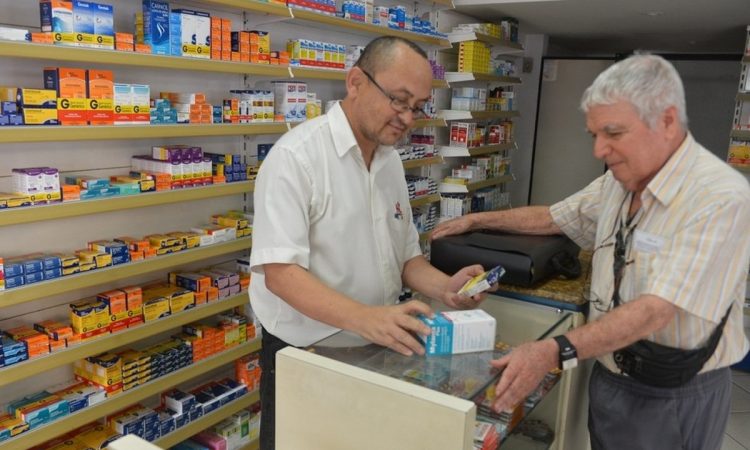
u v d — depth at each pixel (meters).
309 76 3.02
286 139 1.56
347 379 1.10
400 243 1.82
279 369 1.21
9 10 2.13
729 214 1.27
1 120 1.91
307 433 1.19
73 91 2.11
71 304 2.36
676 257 1.30
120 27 2.50
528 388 1.22
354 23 3.29
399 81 1.41
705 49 6.73
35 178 2.05
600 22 4.99
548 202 6.33
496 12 4.72
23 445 2.13
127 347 2.69
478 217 2.01
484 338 1.32
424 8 4.43
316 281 1.44
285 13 2.82
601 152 1.34
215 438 2.92
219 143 3.03
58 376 2.47
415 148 4.13
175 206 2.82
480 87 5.40
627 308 1.29
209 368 2.77
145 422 2.57
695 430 1.54
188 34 2.45
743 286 1.50
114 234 2.57
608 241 1.58
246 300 2.91
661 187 1.36
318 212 1.57
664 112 1.27
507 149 5.80
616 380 1.60
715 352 1.49
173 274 2.78
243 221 2.90
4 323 2.27
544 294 1.73
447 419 0.98
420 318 1.31
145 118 2.35
